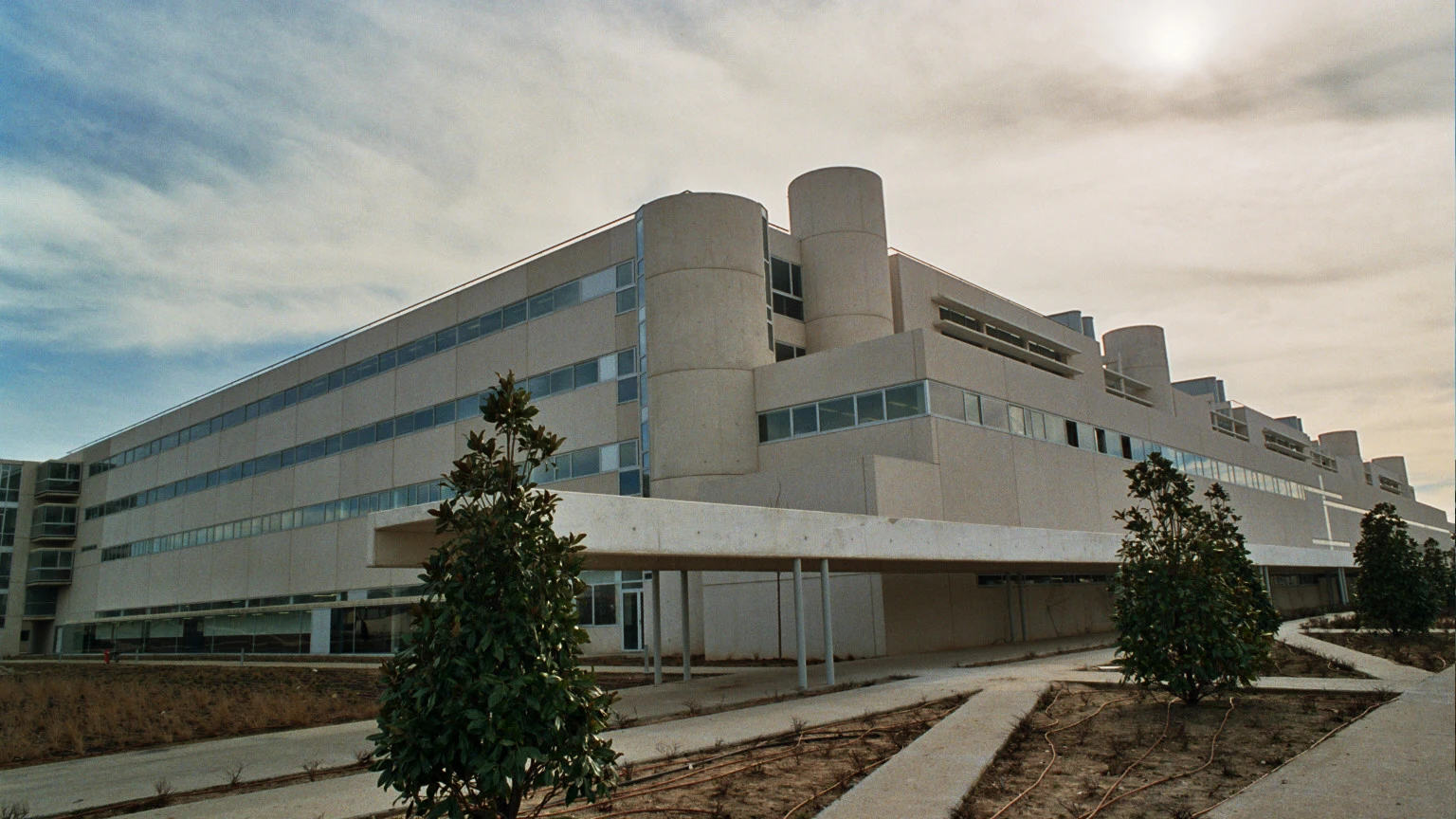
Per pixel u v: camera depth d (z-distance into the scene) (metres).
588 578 34.28
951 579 28.39
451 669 6.38
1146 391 54.12
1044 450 32.72
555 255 37.31
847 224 34.94
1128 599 13.15
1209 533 13.53
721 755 10.45
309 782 10.36
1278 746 9.77
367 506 43.69
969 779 8.58
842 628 25.77
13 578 69.44
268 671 32.84
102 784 11.18
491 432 38.12
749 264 32.09
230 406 54.47
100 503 66.62
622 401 33.69
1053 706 13.20
